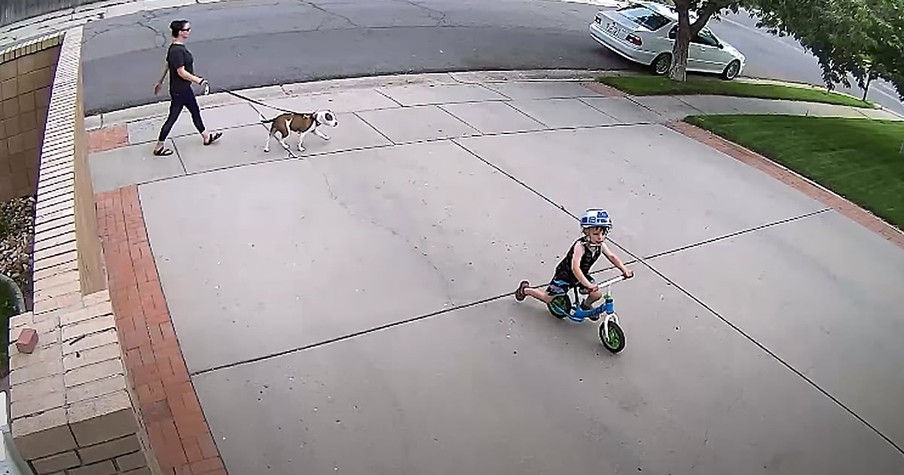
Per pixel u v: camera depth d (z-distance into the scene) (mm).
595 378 5938
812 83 20016
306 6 17562
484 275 7160
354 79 12984
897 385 6363
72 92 6910
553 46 17469
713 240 8492
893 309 7562
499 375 5832
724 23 24656
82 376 2877
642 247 8102
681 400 5828
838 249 8742
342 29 16000
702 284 7516
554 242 7926
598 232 6051
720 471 5203
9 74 8828
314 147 9594
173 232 7340
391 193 8578
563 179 9562
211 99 11266
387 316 6387
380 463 4922
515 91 13312
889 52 12727
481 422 5352
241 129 10008
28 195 9625
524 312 6648
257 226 7578
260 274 6793
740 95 15938
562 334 6402
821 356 6629
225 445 4930
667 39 16781
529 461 5070
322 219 7844
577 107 12852
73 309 3287
